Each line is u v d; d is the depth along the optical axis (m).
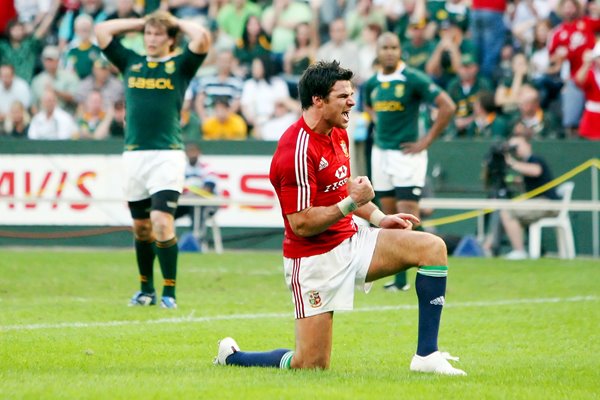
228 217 65.44
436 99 46.53
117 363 27.22
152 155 38.50
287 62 75.94
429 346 25.19
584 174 62.47
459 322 36.06
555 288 46.44
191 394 21.55
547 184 61.38
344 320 36.34
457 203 59.50
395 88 46.97
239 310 38.72
